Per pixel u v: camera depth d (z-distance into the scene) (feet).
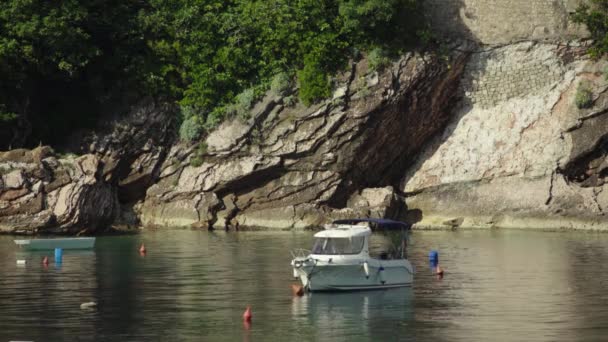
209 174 259.39
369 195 261.03
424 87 261.65
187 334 138.00
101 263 192.34
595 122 258.37
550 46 261.85
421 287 169.27
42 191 229.04
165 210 260.01
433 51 261.85
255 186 260.62
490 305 155.02
